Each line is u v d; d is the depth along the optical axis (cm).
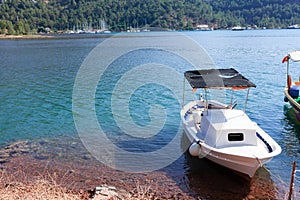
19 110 2472
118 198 1169
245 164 1298
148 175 1410
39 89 3234
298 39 10525
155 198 1227
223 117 1449
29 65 5034
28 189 1230
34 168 1466
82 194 1225
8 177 1366
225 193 1274
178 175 1412
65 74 4094
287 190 1294
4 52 7481
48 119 2225
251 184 1337
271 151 1351
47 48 8406
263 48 7438
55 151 1661
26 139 1845
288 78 2467
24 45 9838
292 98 2272
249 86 1538
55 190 1233
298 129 1975
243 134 1364
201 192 1281
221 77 1623
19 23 16400
